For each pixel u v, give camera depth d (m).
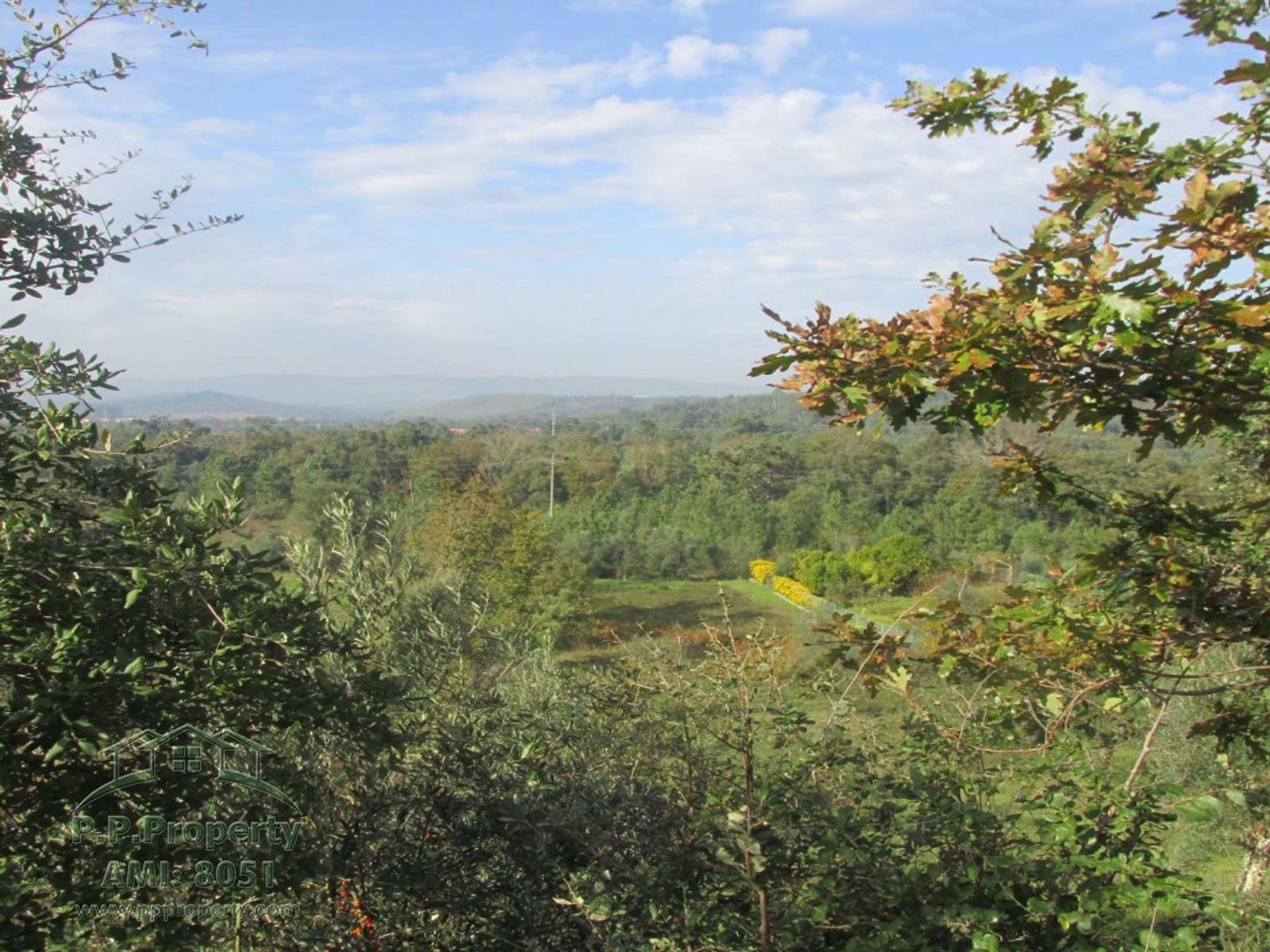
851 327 2.50
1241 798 3.15
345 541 4.41
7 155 3.08
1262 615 2.79
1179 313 2.29
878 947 2.81
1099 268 2.23
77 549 2.71
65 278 3.17
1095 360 2.37
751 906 3.30
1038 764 3.62
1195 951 2.79
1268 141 2.71
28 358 2.98
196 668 2.80
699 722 3.40
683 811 3.52
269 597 3.01
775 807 3.21
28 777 2.57
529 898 3.67
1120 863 2.78
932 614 3.48
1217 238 2.35
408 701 3.69
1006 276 2.39
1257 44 2.44
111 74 3.23
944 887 2.97
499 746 4.11
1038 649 3.23
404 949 3.58
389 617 4.45
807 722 3.72
